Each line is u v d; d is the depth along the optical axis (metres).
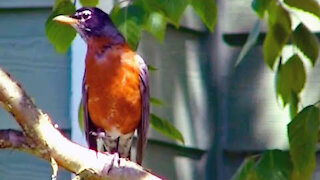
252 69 11.05
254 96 11.05
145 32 10.47
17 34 10.42
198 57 10.98
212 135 10.96
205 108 10.97
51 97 10.34
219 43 11.05
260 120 11.02
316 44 8.84
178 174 10.68
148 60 10.47
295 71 8.78
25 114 6.27
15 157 10.38
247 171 8.16
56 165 6.33
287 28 8.80
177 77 10.78
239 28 11.07
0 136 6.28
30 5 10.41
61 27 8.23
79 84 10.30
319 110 7.89
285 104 8.82
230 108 11.02
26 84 10.41
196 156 10.87
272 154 7.98
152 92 10.47
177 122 10.74
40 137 6.29
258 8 8.55
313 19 10.84
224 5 11.08
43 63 10.40
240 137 10.99
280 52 8.84
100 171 6.38
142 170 6.45
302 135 7.81
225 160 10.95
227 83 11.05
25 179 10.34
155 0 7.90
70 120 10.28
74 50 10.31
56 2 8.25
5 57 10.42
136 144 9.59
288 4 8.76
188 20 10.91
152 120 8.82
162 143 10.53
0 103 6.33
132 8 8.02
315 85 10.87
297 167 7.82
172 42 10.75
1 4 10.41
